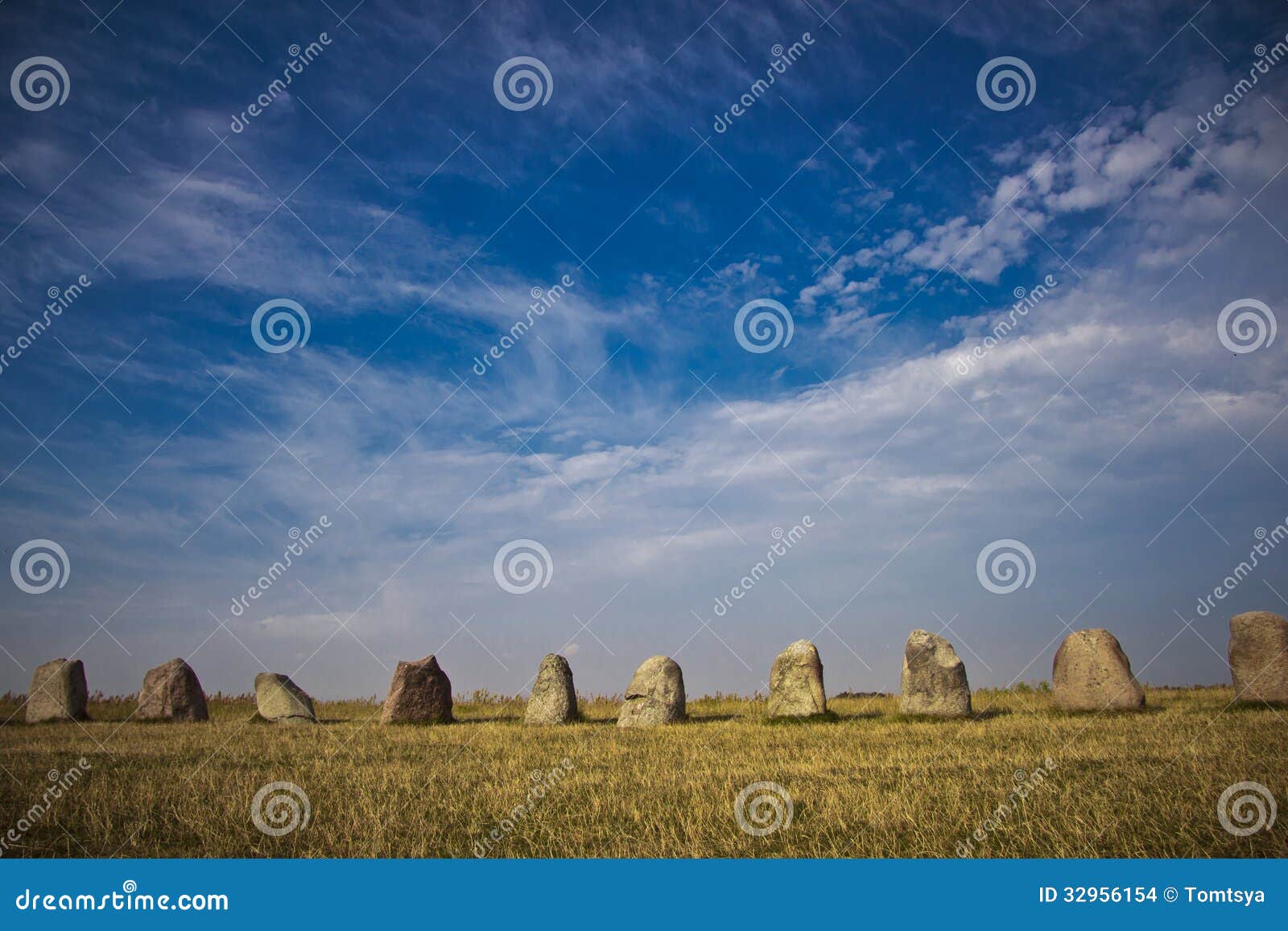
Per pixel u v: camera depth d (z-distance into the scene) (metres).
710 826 11.45
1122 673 22.95
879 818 11.56
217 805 12.73
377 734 22.48
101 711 29.36
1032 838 10.56
